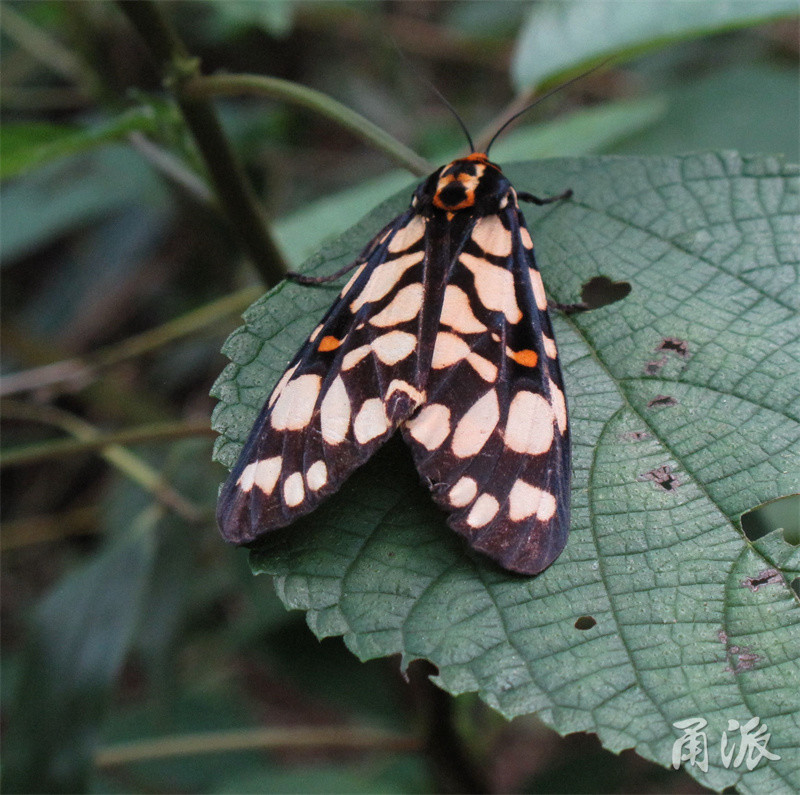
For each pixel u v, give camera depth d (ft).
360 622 1.73
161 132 1.91
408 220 1.79
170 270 3.32
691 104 2.28
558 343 1.79
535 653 1.72
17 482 3.39
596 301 1.80
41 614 2.03
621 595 1.73
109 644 2.02
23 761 2.00
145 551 2.05
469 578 1.74
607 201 1.82
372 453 1.74
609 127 2.06
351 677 2.34
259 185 2.91
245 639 2.35
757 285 1.79
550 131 2.07
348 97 3.27
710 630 1.72
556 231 1.82
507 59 3.27
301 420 1.75
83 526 2.70
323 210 2.02
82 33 2.44
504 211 1.79
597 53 1.93
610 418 1.77
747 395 1.77
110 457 2.05
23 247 2.58
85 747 2.00
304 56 3.29
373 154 3.20
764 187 1.82
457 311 1.77
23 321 3.28
